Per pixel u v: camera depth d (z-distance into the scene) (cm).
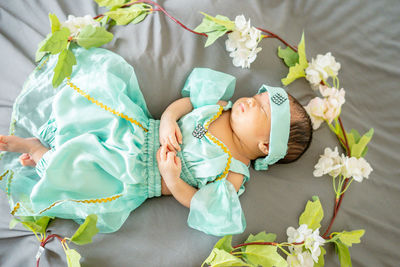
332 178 137
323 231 131
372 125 149
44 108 120
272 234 121
